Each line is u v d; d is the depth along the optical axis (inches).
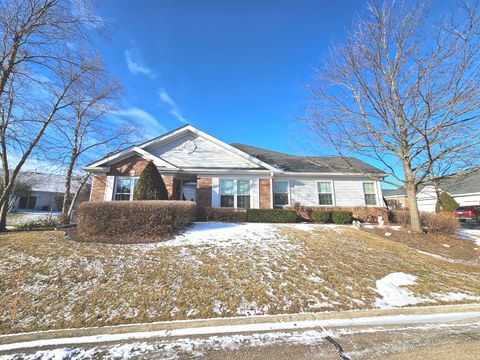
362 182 668.7
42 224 561.3
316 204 646.5
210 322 160.7
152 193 458.9
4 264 235.6
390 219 613.6
